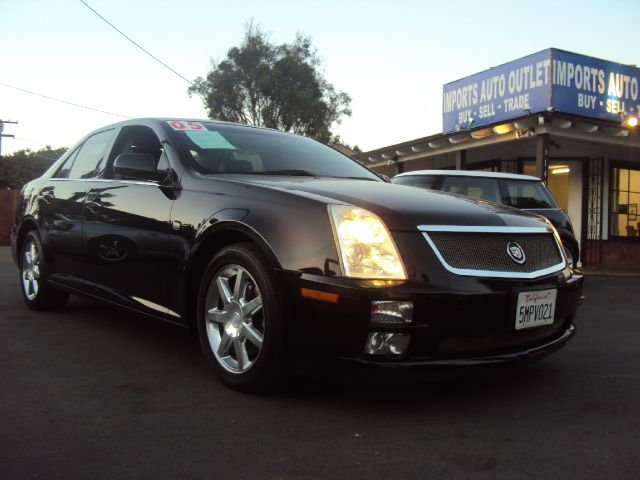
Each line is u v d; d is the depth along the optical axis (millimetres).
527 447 2236
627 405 2748
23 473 1938
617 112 10422
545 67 9703
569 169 11844
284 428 2359
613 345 4055
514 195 7105
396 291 2312
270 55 26844
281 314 2521
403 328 2318
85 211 3840
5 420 2393
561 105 9703
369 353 2350
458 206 2791
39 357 3326
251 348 2779
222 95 26109
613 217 11633
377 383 2355
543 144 9445
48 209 4320
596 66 10117
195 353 3471
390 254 2406
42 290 4430
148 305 3307
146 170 3289
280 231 2570
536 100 9898
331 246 2426
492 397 2816
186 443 2201
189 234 2988
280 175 3369
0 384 2844
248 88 26406
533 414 2598
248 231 2664
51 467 1987
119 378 2971
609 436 2365
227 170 3328
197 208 2994
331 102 27531
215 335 2898
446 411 2600
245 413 2510
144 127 3742
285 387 2701
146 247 3279
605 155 11516
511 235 2711
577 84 9891
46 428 2318
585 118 9203
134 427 2344
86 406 2568
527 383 3066
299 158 3777
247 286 2750
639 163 11867
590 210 11641
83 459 2055
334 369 2412
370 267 2381
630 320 5102
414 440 2275
